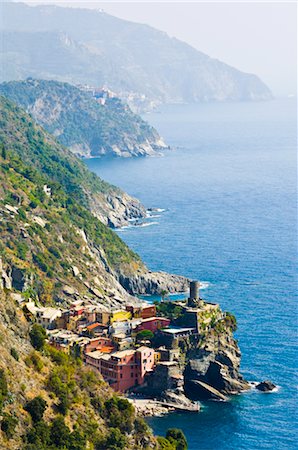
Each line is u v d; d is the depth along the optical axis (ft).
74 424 600.39
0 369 572.92
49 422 580.71
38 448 551.59
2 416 550.36
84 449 580.30
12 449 540.52
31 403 573.74
